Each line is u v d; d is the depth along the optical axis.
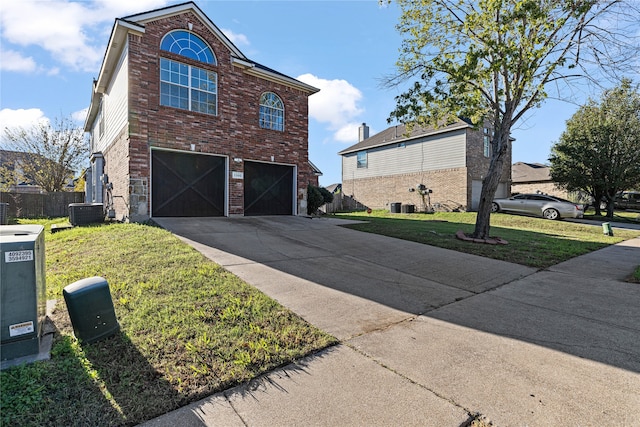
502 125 9.39
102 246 5.99
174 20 10.01
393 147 23.98
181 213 10.30
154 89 9.59
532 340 3.28
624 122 17.42
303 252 6.76
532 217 16.61
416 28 9.92
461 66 8.62
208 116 10.70
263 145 12.24
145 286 4.05
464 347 3.10
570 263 7.06
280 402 2.23
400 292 4.70
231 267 5.23
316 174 24.09
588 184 18.78
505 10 8.12
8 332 2.39
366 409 2.17
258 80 12.12
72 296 2.69
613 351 3.06
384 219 15.29
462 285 5.21
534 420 2.10
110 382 2.30
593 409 2.22
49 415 1.96
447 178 20.42
